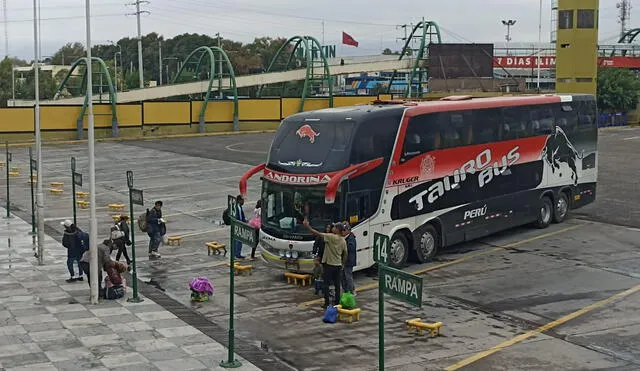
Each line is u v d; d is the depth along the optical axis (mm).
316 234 18391
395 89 117875
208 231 27672
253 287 19766
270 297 18766
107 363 13820
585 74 67125
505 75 106062
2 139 63094
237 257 23188
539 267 21078
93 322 16484
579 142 28094
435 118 21891
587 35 66688
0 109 62844
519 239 24969
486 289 18922
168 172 44562
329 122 19875
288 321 16703
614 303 17453
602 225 26906
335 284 17469
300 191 19422
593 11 66500
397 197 20719
